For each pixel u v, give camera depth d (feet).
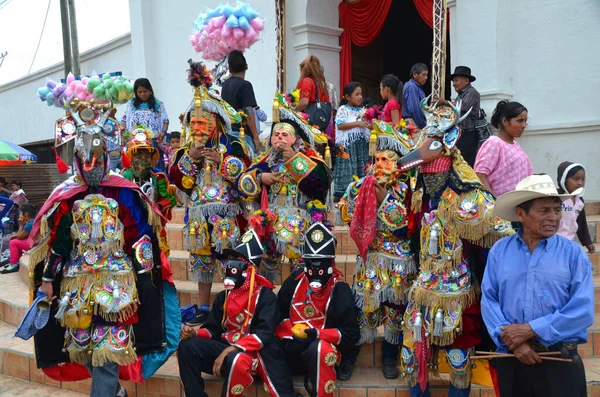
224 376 11.85
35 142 57.16
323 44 29.86
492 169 13.24
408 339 11.79
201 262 14.96
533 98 22.67
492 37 22.89
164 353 12.73
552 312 9.04
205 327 12.94
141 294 12.01
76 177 11.64
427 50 40.27
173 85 34.94
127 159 13.15
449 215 11.21
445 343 11.24
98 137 11.25
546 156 22.43
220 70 20.49
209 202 14.64
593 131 21.11
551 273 9.08
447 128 11.21
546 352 9.09
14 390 14.98
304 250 12.50
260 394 12.71
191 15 33.17
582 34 21.27
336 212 14.17
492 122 13.84
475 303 11.42
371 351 13.85
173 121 35.19
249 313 12.45
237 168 14.52
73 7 34.27
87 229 11.35
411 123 15.26
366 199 12.48
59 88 15.58
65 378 12.84
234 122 14.90
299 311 12.88
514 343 9.04
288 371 12.34
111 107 11.87
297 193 13.93
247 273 12.65
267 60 30.27
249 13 19.30
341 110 20.93
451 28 24.68
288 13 29.99
